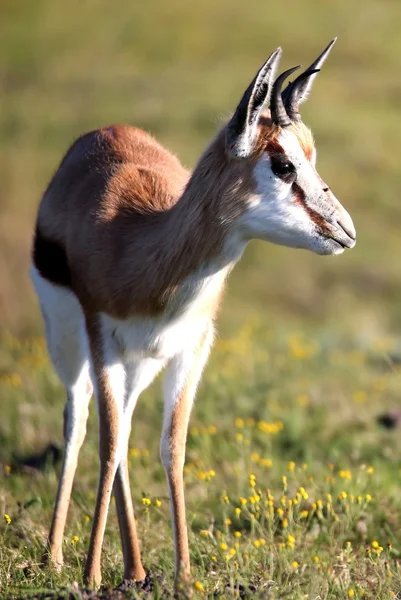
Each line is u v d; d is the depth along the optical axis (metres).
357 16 107.75
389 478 20.61
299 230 15.30
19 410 25.53
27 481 21.58
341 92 84.25
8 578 14.95
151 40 105.38
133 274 15.82
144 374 16.56
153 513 19.14
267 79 14.90
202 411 25.20
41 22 112.56
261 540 16.56
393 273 53.75
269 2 113.56
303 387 28.17
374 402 26.88
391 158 68.50
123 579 15.30
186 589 13.90
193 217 15.37
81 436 17.77
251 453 22.52
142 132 20.03
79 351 17.73
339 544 17.48
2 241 53.44
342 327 44.75
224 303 50.25
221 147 15.32
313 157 15.61
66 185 18.53
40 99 87.50
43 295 18.58
